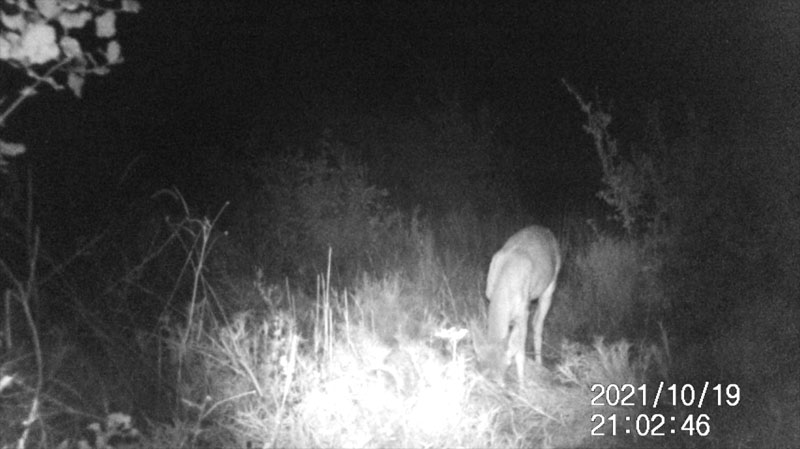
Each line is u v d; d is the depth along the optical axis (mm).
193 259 5312
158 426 3852
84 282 4855
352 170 6551
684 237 5434
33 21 3043
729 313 4961
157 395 4074
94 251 5090
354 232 6172
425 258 5762
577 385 4445
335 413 3916
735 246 5355
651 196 5898
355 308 4969
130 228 5562
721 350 4543
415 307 5105
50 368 4074
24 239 4996
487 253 6133
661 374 4387
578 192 7379
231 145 7766
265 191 6449
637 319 5086
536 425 4141
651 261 5441
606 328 5070
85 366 4199
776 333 4723
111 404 4008
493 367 4246
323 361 4230
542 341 5105
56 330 4289
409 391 4160
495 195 7102
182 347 4109
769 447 3910
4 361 3998
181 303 4898
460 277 5566
